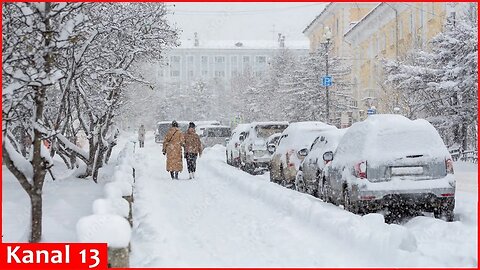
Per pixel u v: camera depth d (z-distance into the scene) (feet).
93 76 45.88
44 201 38.37
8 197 39.68
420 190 32.86
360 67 182.50
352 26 191.72
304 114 145.79
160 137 176.96
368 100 144.97
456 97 86.99
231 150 87.97
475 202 37.63
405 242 24.12
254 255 25.05
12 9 29.37
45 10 25.89
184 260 24.21
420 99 93.20
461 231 27.96
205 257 24.79
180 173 69.46
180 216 35.35
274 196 39.60
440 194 32.94
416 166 33.27
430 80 85.97
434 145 33.73
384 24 160.25
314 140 49.98
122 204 27.63
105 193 27.96
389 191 32.73
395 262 22.54
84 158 53.67
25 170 26.68
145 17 47.16
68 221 32.09
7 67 28.45
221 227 31.48
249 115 211.82
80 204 37.65
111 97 50.96
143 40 49.21
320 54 147.54
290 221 31.99
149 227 30.45
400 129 34.04
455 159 85.71
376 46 168.25
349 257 24.38
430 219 31.27
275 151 60.95
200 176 64.34
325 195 40.55
